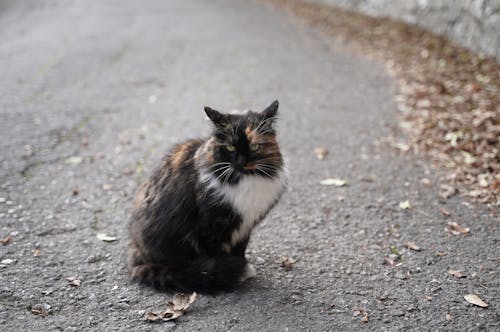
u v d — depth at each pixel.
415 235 1.70
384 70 3.04
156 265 1.56
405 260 1.62
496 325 1.45
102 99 2.66
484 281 1.55
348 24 4.22
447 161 1.99
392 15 4.11
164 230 1.54
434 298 1.51
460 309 1.49
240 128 1.50
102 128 2.29
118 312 1.49
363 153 2.08
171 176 1.56
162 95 2.73
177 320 1.47
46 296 1.53
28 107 2.52
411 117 2.28
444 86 2.52
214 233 1.53
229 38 3.91
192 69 3.18
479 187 1.85
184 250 1.56
